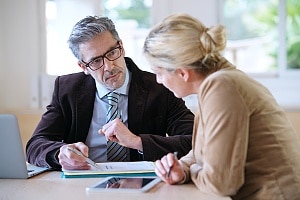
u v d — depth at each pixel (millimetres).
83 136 1859
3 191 1222
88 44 1689
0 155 1381
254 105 1176
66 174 1399
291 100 3268
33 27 3330
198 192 1167
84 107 1848
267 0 3297
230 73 1205
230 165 1104
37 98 3291
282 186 1162
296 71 3297
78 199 1108
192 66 1246
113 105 1835
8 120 1356
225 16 3330
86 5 3344
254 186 1178
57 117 1859
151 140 1604
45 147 1613
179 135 1741
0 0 3285
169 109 1883
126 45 3385
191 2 3275
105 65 1716
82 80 1893
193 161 1342
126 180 1303
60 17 3361
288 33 3311
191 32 1226
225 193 1117
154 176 1373
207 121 1157
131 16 3373
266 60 3348
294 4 3285
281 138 1205
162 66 1271
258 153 1183
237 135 1116
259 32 3328
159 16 3318
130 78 1881
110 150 1815
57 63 3389
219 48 1238
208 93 1174
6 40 3316
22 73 3344
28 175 1401
